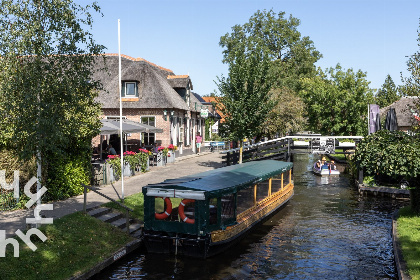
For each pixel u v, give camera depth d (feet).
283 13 195.11
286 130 124.16
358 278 34.91
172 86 112.68
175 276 34.53
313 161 140.46
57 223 37.58
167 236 38.86
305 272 36.22
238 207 45.27
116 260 36.47
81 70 34.45
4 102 31.42
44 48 31.71
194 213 38.29
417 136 52.75
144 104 97.25
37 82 32.04
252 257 40.01
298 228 51.37
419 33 49.85
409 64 51.31
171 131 100.68
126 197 52.11
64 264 31.76
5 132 39.17
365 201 68.80
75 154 52.49
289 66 189.78
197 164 90.53
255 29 195.83
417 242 38.01
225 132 81.92
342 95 137.49
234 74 76.64
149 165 85.10
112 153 72.23
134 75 99.60
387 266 37.81
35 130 31.81
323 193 76.38
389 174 48.65
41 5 32.32
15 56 31.45
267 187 56.18
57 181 48.49
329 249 42.88
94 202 47.65
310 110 147.43
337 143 100.17
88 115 52.21
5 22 31.63
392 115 85.40
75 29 33.27
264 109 75.66
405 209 54.75
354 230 50.44
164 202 39.52
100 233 38.91
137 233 42.39
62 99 33.27
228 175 48.16
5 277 27.35
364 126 135.44
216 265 37.40
